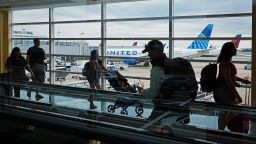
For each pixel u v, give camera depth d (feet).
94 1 14.92
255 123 4.74
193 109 5.43
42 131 5.27
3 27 9.68
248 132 4.48
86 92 6.95
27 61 8.61
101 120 5.03
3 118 5.87
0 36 9.60
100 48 14.32
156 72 6.29
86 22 14.29
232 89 6.50
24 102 6.26
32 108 5.89
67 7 12.17
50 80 8.29
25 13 10.00
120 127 4.66
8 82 7.57
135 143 4.20
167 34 13.43
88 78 8.05
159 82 6.22
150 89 6.21
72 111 5.56
